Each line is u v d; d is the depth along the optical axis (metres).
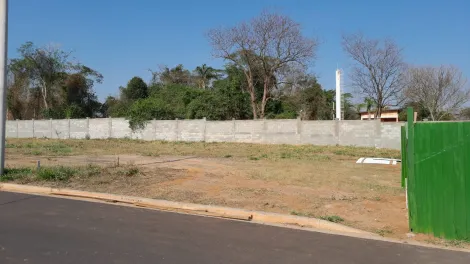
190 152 24.98
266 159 20.42
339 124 30.25
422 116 45.28
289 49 42.72
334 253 5.82
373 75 42.22
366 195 10.11
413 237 6.60
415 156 6.70
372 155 23.56
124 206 9.03
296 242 6.38
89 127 40.75
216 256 5.59
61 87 56.44
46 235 6.47
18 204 9.05
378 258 5.62
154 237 6.50
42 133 43.53
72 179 11.98
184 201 9.23
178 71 70.94
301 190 10.75
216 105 42.56
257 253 5.77
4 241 6.10
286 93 48.91
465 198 6.36
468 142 6.34
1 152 12.28
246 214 8.12
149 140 36.97
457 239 6.41
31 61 53.06
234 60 44.25
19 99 55.06
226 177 13.14
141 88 67.56
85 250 5.72
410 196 6.76
